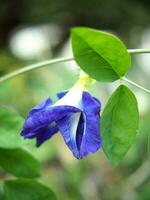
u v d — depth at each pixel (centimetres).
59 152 62
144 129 63
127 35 88
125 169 64
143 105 69
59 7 84
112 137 25
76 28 23
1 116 29
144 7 86
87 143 24
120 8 85
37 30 87
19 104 61
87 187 62
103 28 87
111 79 25
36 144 27
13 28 87
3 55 73
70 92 26
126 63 25
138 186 62
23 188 30
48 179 60
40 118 25
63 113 25
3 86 61
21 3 85
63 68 67
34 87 63
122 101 25
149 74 79
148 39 89
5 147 28
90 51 24
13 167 31
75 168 62
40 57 77
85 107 25
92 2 84
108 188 62
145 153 63
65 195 61
